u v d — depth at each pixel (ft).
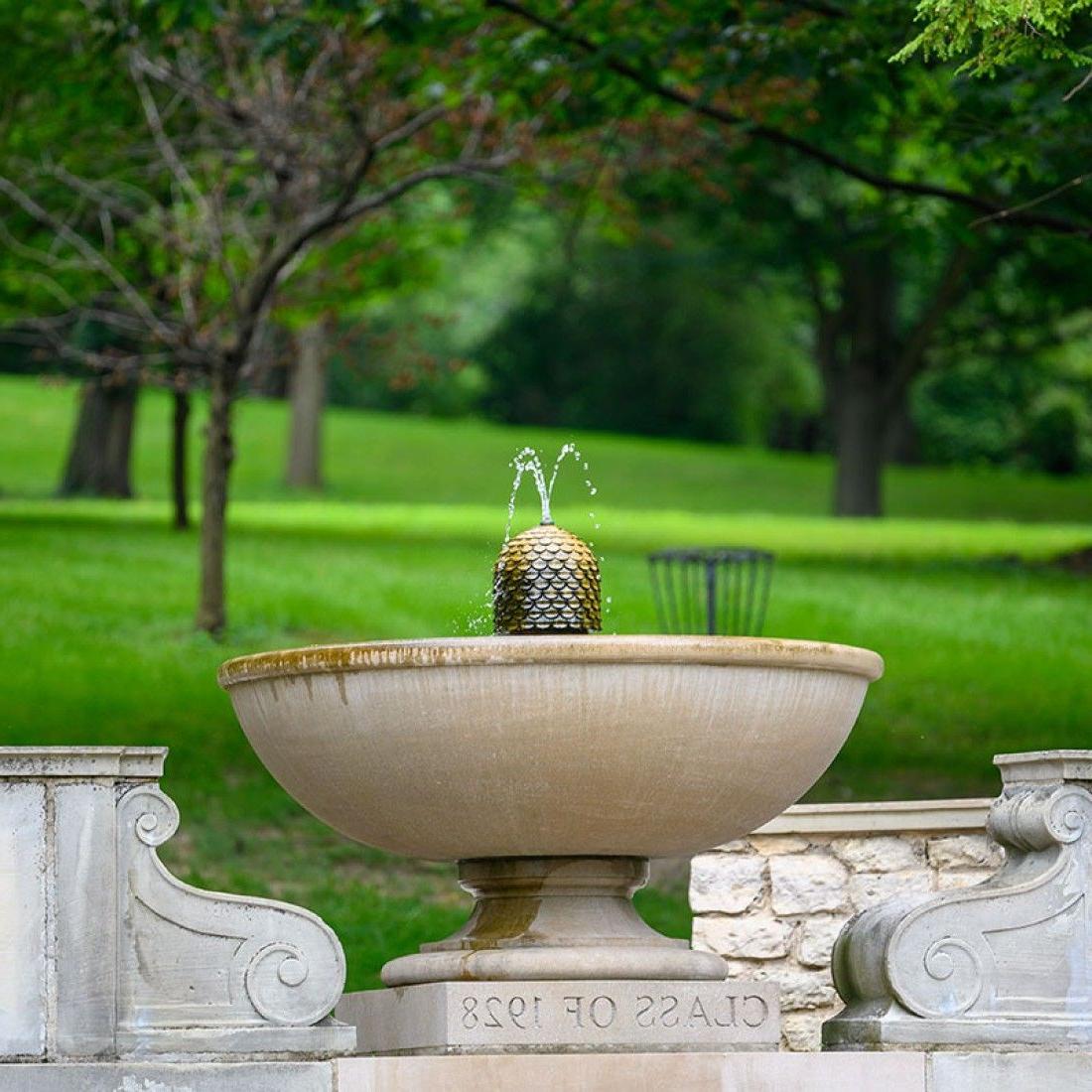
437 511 137.80
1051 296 118.52
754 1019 27.81
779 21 51.93
